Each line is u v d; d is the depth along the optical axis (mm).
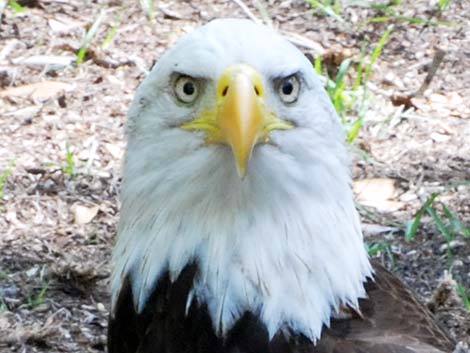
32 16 16422
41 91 15094
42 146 14227
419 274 12648
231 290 8719
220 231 8719
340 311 8781
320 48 16016
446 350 8711
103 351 11594
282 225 8680
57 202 13414
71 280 12273
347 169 8891
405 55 16062
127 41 16047
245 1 16984
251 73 8375
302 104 8594
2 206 13305
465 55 16062
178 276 8812
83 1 16797
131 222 8938
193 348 8820
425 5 16891
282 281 8688
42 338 11625
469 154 14359
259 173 8586
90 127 14555
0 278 12352
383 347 8531
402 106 15156
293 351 8672
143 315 9000
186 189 8703
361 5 16828
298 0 16953
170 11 16672
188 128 8625
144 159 8797
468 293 12359
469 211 13469
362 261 8938
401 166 14172
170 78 8625
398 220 13383
